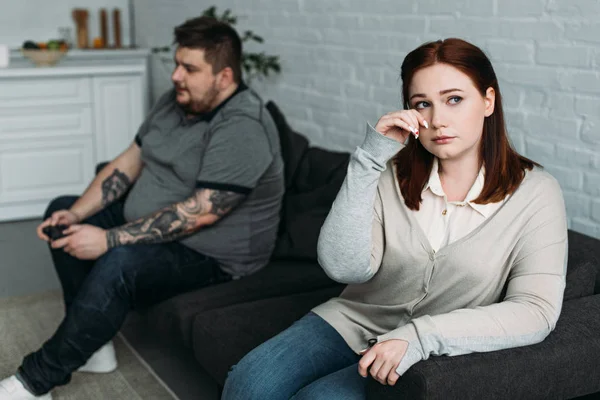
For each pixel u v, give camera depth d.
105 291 2.20
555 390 1.45
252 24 3.98
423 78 1.55
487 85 1.56
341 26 3.29
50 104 4.22
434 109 1.55
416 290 1.64
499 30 2.51
